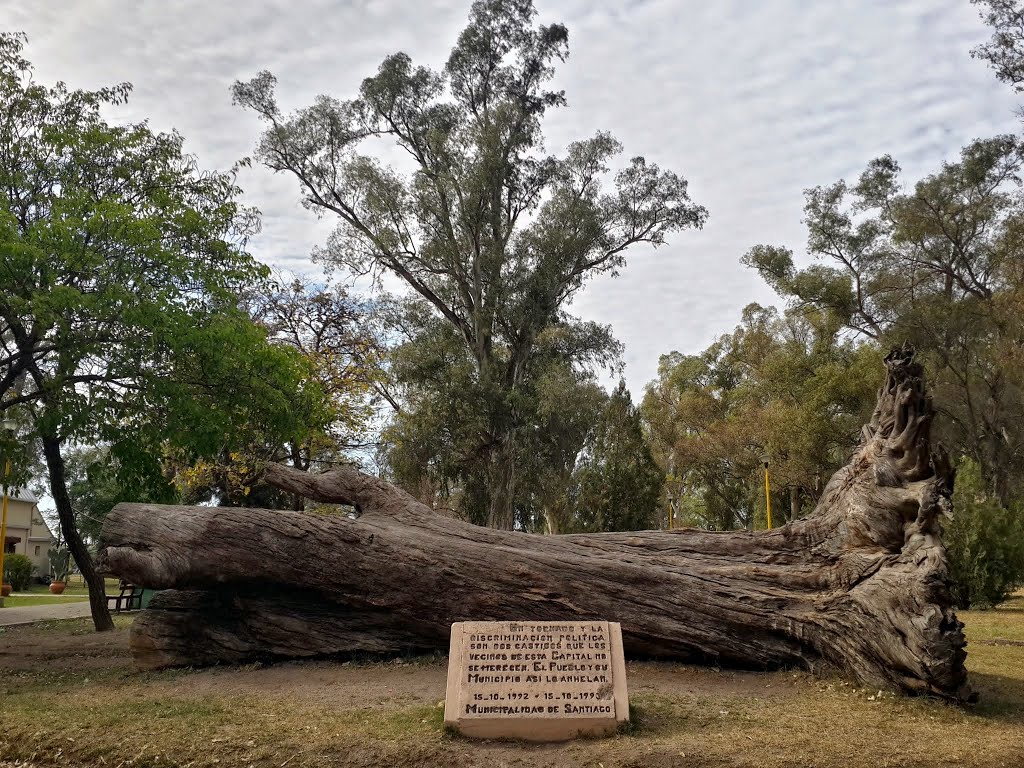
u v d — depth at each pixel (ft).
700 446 149.38
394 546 34.35
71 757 21.52
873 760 19.76
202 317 45.39
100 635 47.03
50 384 42.80
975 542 65.92
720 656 31.63
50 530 169.37
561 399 103.91
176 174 50.11
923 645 26.53
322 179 110.32
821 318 136.98
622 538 37.04
